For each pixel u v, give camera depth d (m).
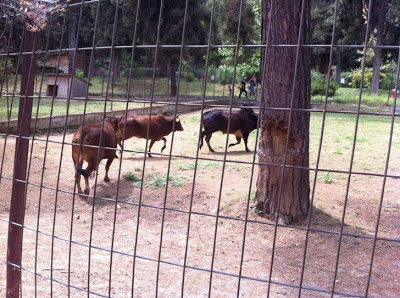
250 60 29.28
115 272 5.22
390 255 5.98
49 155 11.27
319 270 5.46
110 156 8.95
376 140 15.23
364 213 7.61
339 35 32.50
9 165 9.98
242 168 10.41
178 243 6.24
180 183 8.98
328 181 9.45
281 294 4.81
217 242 6.29
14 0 3.08
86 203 7.94
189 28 24.94
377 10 29.84
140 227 6.87
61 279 4.95
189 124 18.14
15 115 13.50
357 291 4.93
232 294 4.77
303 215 7.07
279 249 6.08
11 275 3.19
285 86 6.65
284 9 6.44
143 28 24.80
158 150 12.95
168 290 4.81
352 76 39.88
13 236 3.17
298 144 6.86
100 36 22.94
